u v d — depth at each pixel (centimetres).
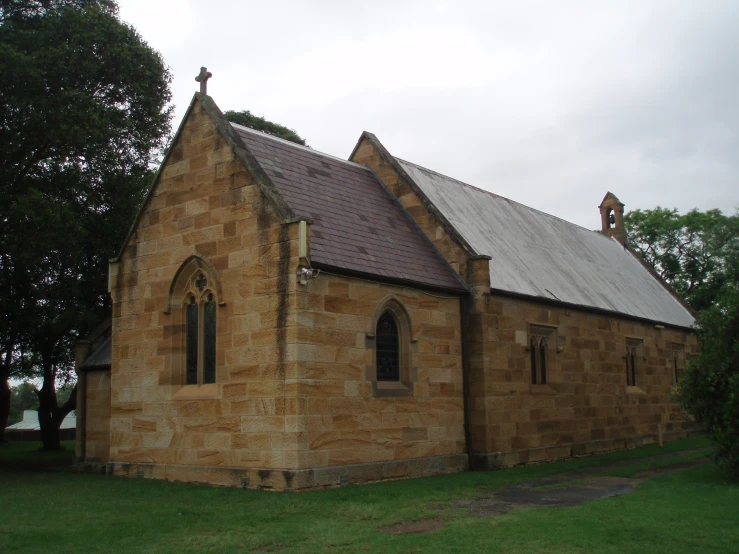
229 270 1811
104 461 2253
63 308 2948
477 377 2116
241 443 1714
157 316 1994
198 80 2014
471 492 1592
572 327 2608
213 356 1859
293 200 1905
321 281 1716
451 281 2136
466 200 2808
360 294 1811
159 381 1955
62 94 2447
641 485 1692
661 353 3322
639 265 4116
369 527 1212
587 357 2683
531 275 2566
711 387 1764
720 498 1466
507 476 1889
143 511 1385
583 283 2964
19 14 2855
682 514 1290
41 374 4081
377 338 1870
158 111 3170
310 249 1730
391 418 1848
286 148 2158
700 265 5616
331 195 2095
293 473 1589
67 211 2447
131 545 1105
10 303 2642
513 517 1273
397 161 2441
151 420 1959
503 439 2145
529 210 3378
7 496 1609
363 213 2141
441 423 2005
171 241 1986
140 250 2072
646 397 3097
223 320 1803
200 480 1792
